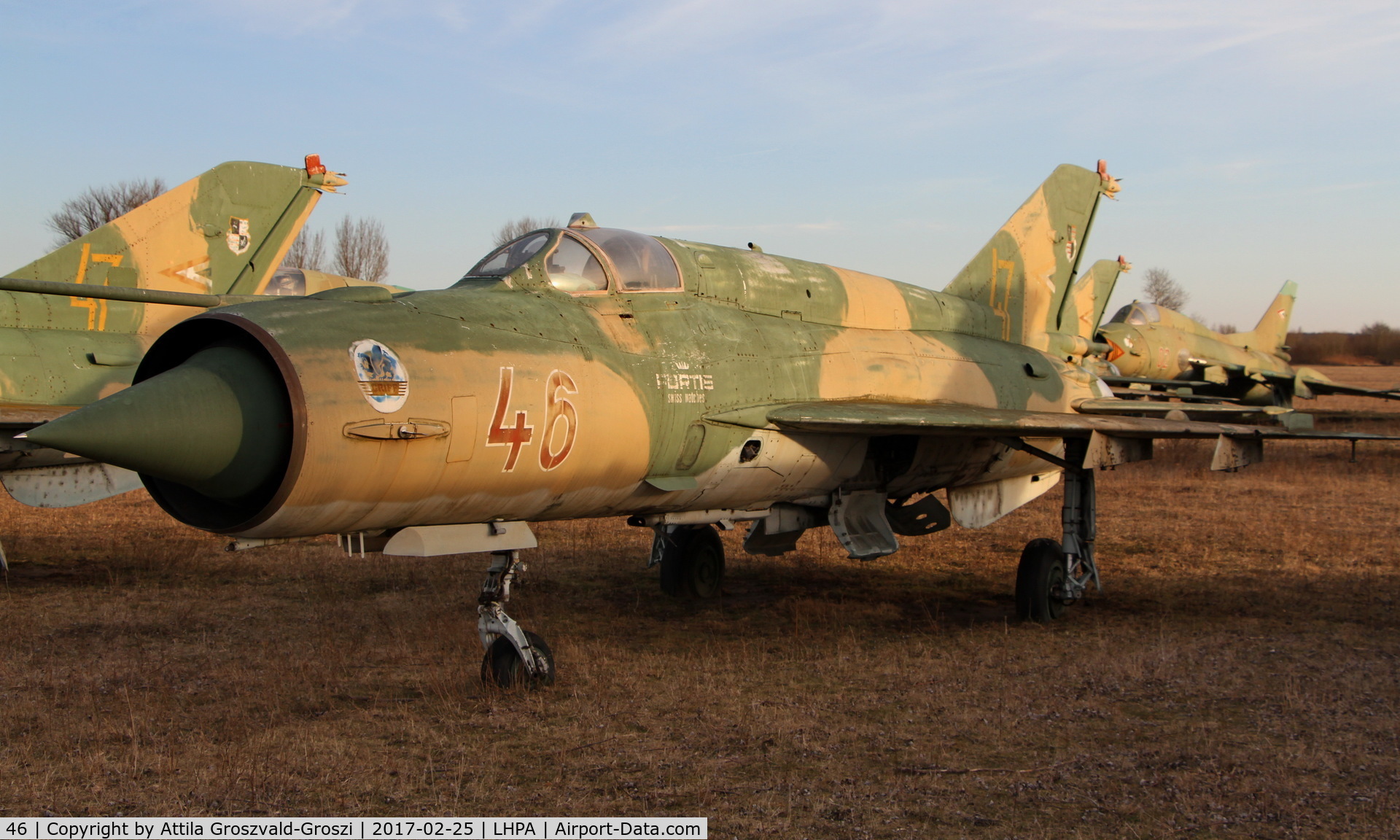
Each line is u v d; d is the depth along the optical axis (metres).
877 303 10.05
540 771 5.24
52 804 4.73
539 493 6.61
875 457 9.48
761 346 8.34
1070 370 12.09
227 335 5.82
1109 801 4.85
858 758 5.47
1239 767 5.27
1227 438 9.05
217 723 6.06
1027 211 12.50
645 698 6.63
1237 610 9.77
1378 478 21.94
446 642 8.09
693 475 7.71
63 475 11.19
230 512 5.81
